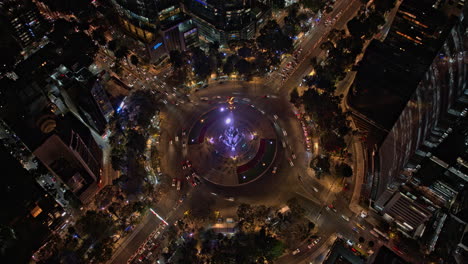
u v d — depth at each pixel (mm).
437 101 165875
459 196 186500
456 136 167375
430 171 179375
